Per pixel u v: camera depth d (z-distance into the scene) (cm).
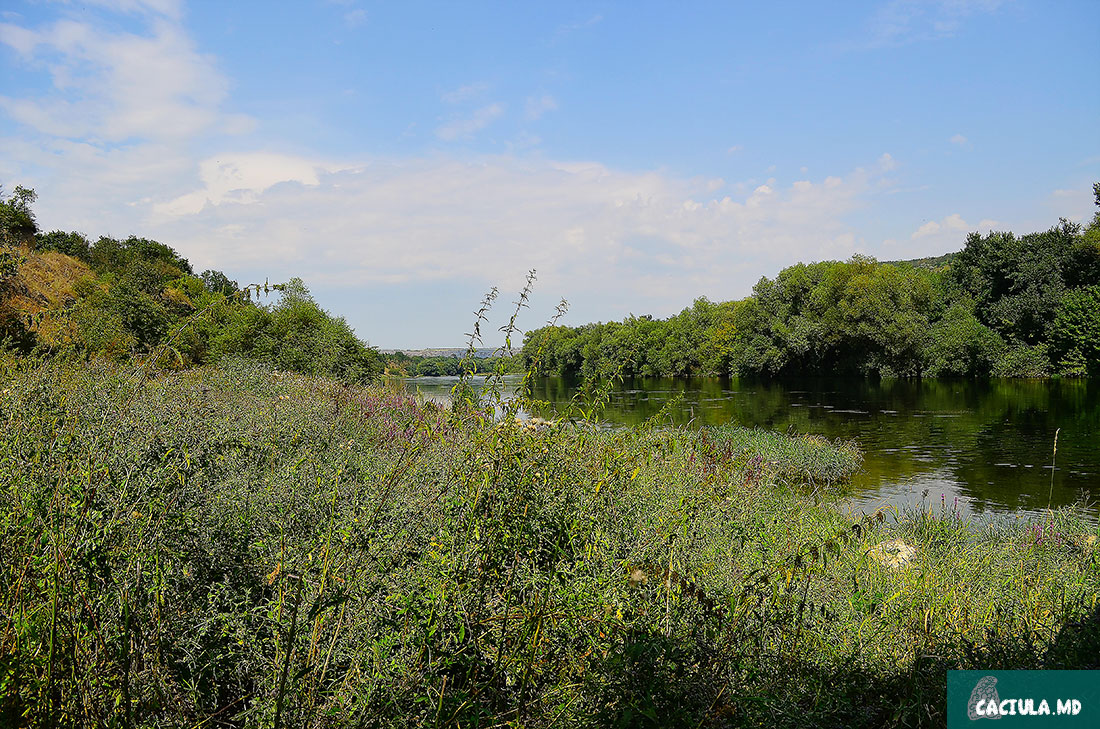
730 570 378
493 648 264
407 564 283
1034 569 527
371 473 400
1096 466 1775
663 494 440
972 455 2003
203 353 1970
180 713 213
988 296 5694
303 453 457
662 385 5812
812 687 289
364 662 240
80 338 589
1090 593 412
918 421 2841
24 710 194
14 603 209
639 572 281
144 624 224
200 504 318
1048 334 5078
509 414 304
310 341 2125
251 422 534
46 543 218
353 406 735
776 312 6431
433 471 358
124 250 4547
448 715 236
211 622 247
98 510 240
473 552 274
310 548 271
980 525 858
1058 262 5291
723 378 7050
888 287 5584
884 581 440
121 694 204
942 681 295
